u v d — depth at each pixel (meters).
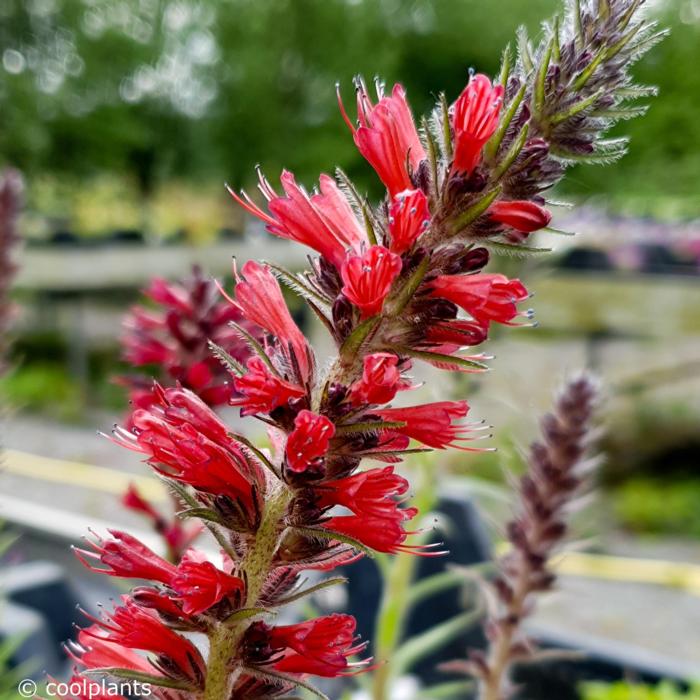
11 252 0.47
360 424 0.20
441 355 0.20
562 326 1.17
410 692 0.44
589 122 0.20
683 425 1.24
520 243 0.20
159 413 0.21
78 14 2.06
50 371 1.73
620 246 1.08
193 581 0.20
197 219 2.35
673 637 0.77
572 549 0.31
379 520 0.20
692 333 1.13
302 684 0.20
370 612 0.46
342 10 2.33
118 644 0.21
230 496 0.21
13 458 1.23
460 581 0.45
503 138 0.20
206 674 0.21
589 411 0.30
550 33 0.20
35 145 2.04
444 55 2.70
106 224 2.31
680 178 1.45
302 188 0.21
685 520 1.06
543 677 0.47
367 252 0.19
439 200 0.20
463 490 0.48
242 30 2.27
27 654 0.40
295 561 0.21
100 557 0.21
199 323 0.29
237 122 2.30
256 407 0.20
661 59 1.64
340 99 0.21
